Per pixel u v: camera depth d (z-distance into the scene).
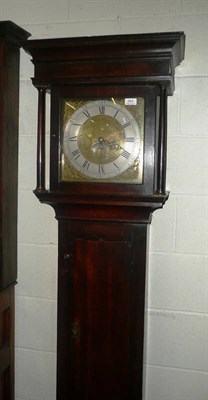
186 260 1.37
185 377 1.39
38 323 1.50
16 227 1.47
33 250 1.49
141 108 1.15
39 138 1.22
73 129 1.20
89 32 1.38
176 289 1.38
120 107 1.17
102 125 1.19
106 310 1.25
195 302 1.37
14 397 1.53
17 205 1.47
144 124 1.15
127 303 1.23
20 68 1.44
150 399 1.42
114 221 1.21
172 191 1.35
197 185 1.34
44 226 1.47
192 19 1.30
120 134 1.17
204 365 1.38
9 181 1.37
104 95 1.16
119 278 1.23
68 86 1.18
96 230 1.23
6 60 1.28
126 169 1.17
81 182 1.20
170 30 1.32
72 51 1.14
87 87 1.17
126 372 1.26
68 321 1.28
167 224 1.37
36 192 1.22
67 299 1.27
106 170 1.19
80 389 1.30
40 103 1.22
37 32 1.43
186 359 1.39
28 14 1.43
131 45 1.10
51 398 1.52
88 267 1.24
